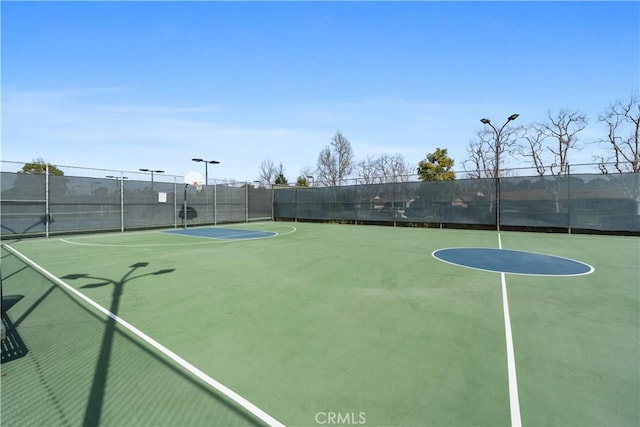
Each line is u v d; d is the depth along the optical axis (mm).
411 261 7785
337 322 3912
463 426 2102
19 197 12477
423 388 2525
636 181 12562
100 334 3592
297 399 2398
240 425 2131
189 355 3096
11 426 2145
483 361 2945
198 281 5887
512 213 14953
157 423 2150
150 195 16562
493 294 5051
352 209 19844
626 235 12742
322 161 41000
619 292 5141
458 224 16422
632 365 2865
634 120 23359
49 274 6480
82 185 14141
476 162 29516
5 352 3182
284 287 5477
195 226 18609
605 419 2156
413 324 3838
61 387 2582
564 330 3643
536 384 2572
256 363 2936
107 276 6293
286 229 16797
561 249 9664
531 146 27188
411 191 17672
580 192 13562
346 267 7090
